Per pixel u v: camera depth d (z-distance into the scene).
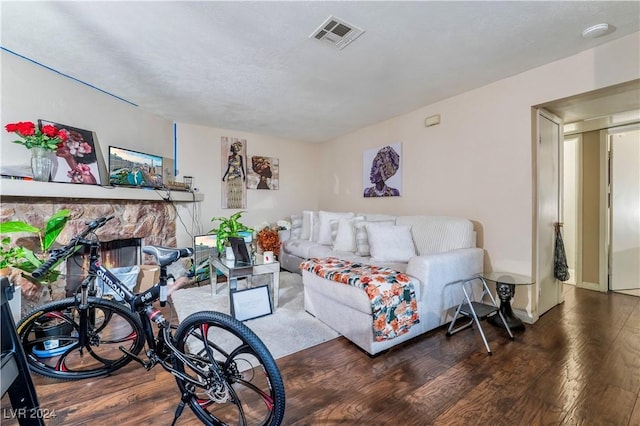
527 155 2.54
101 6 1.67
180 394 1.56
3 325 1.01
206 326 1.31
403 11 1.73
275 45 2.09
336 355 1.95
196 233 4.09
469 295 2.57
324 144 5.20
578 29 1.92
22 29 1.90
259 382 1.69
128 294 1.50
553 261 2.93
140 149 3.41
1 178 2.07
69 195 2.46
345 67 2.44
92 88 2.83
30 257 1.98
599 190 3.53
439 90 2.93
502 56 2.27
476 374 1.72
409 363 1.85
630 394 1.52
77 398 1.52
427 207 3.41
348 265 2.46
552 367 1.79
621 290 3.42
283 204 5.04
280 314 2.61
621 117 3.03
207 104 3.31
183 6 1.67
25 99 2.32
